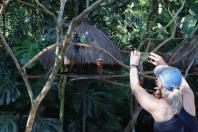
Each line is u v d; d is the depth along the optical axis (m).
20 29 4.98
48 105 4.89
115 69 3.96
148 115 5.60
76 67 3.88
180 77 3.10
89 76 3.79
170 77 3.07
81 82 5.00
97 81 5.13
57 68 3.10
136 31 4.93
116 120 5.20
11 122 4.43
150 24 4.21
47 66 3.94
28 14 4.95
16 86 4.74
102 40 3.82
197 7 4.16
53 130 4.43
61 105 4.45
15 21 5.00
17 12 4.95
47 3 4.72
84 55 3.71
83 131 4.79
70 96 4.95
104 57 3.72
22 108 4.81
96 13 4.53
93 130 4.99
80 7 4.84
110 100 5.35
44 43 4.44
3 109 4.79
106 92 5.18
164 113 3.06
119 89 5.37
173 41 4.93
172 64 4.03
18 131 4.58
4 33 4.88
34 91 4.66
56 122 4.50
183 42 4.07
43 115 4.87
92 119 5.06
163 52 4.88
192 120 3.08
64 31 4.21
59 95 4.62
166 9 4.52
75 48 3.73
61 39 3.15
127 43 5.02
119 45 5.02
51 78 3.09
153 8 4.25
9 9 4.93
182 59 4.03
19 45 4.57
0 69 4.74
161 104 3.08
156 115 3.08
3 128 4.36
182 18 4.65
